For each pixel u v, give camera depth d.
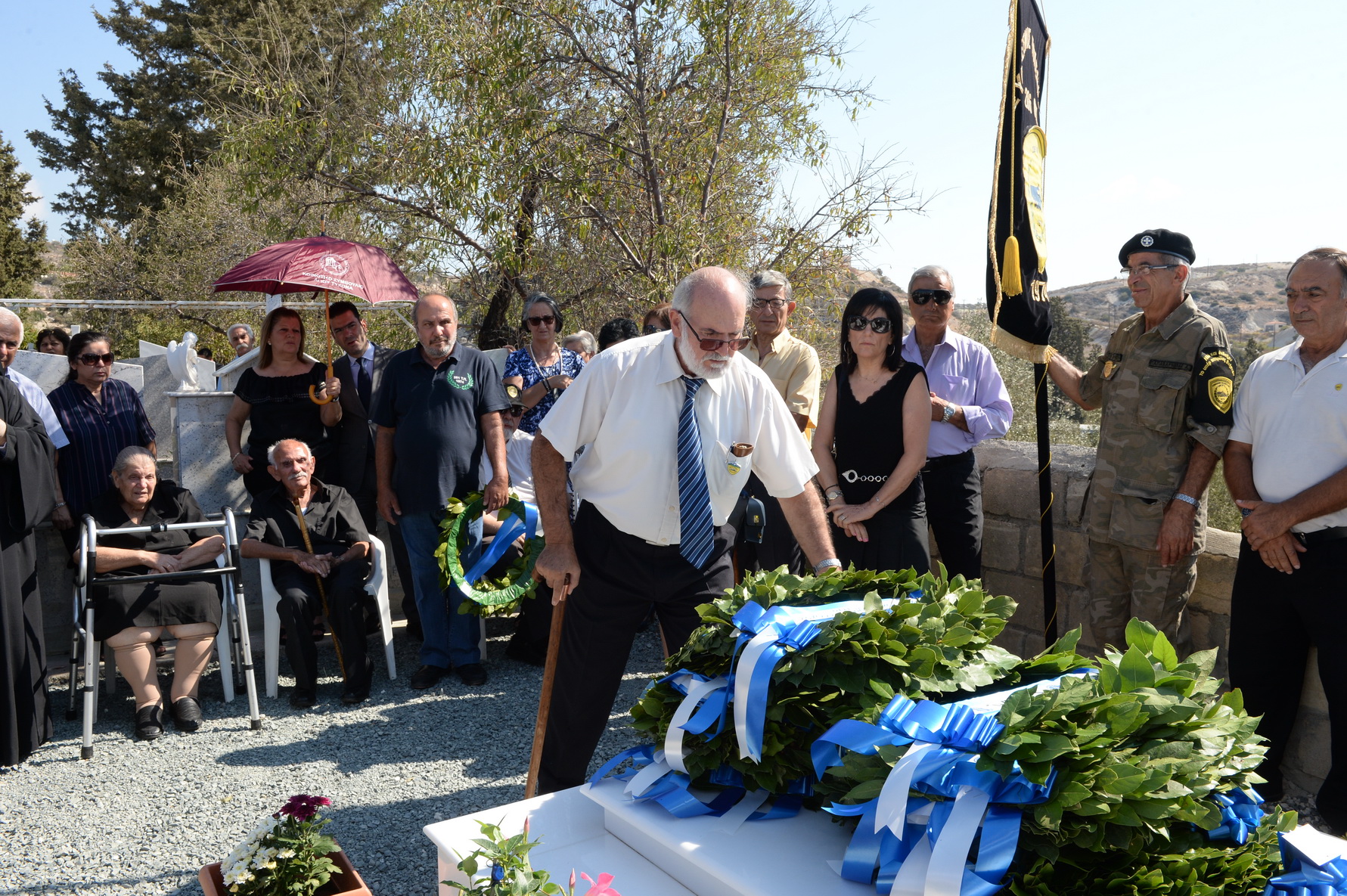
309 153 10.41
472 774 3.76
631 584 2.65
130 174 28.03
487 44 8.67
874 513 3.70
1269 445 3.15
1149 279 3.40
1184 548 3.38
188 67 26.48
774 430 2.66
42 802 3.54
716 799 1.74
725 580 2.73
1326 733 3.25
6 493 3.88
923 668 1.66
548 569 2.59
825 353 9.06
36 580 4.08
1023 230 3.60
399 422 4.95
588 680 2.72
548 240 9.59
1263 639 3.24
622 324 5.47
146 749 4.07
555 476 2.60
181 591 4.39
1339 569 3.00
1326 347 3.04
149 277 19.67
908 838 1.42
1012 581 4.46
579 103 8.84
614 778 1.88
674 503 2.58
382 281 5.68
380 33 10.59
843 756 1.60
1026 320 3.63
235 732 4.27
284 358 5.26
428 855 3.09
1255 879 1.37
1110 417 3.60
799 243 8.80
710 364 2.45
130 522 4.68
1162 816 1.30
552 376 5.46
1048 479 3.76
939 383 4.20
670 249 8.09
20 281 31.95
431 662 4.90
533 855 1.78
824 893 1.43
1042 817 1.31
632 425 2.55
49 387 7.80
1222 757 1.42
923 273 4.18
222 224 19.02
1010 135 3.57
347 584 4.69
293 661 4.59
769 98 8.45
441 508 4.84
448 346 4.89
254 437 5.23
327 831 3.27
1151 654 1.63
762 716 1.67
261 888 2.36
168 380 8.48
